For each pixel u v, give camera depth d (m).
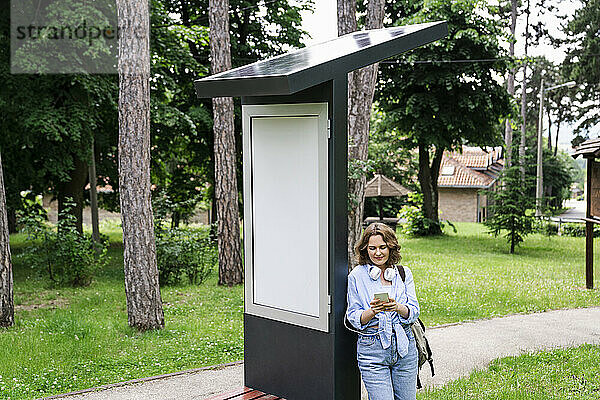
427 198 26.28
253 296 5.20
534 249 22.31
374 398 4.53
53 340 8.96
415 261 18.70
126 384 7.00
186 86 20.91
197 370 7.58
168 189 23.72
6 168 17.34
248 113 5.07
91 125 15.45
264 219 5.05
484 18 23.52
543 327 10.02
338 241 4.63
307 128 4.68
